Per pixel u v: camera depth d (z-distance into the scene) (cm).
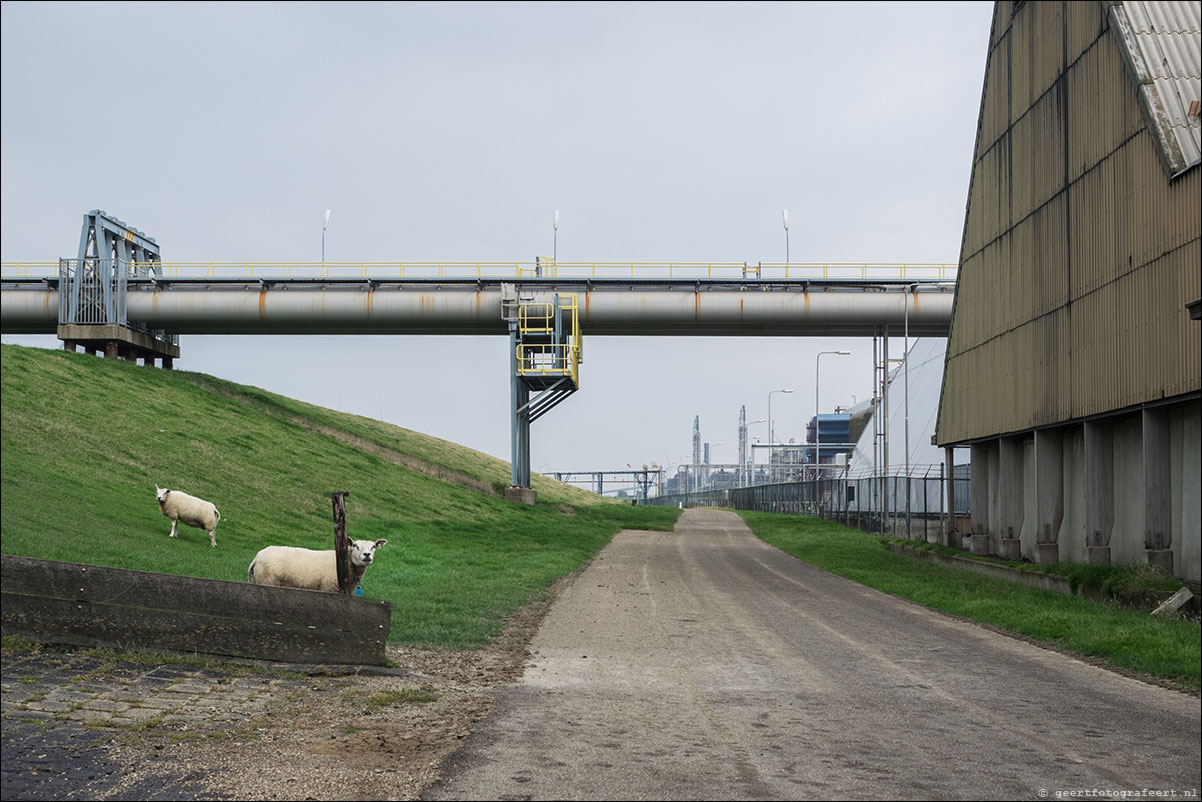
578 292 5356
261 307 5291
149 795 728
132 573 1216
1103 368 2444
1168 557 2214
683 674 1271
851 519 5753
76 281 5409
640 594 2281
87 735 881
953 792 773
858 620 1895
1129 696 1180
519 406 5828
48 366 4475
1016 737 962
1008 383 3133
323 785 755
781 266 5194
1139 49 2316
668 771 812
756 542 4547
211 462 3794
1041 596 2330
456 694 1105
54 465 2973
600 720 994
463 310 5325
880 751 896
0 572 1223
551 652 1427
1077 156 2617
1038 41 2895
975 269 3478
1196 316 1959
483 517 4575
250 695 1058
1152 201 2208
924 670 1340
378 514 3869
